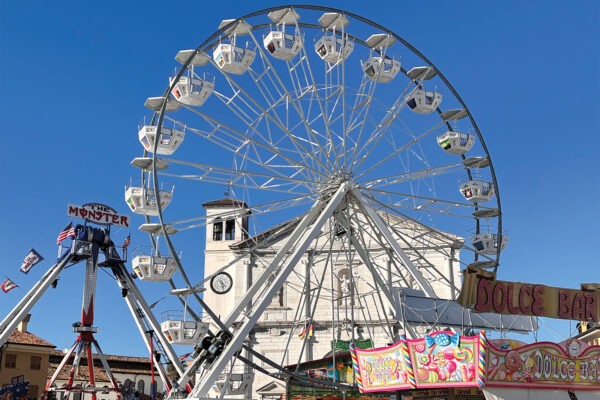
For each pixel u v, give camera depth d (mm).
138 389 78375
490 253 42562
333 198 38188
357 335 59125
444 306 36625
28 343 58594
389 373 30609
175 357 46375
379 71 39250
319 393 42344
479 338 27516
